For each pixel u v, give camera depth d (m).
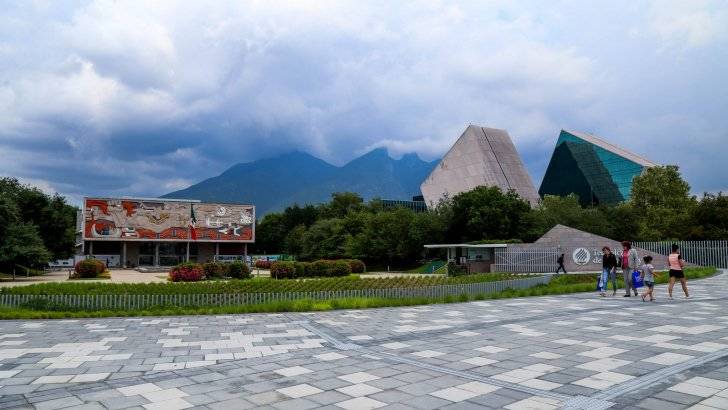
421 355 10.43
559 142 128.12
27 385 8.30
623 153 117.88
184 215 95.06
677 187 62.59
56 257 72.25
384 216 76.06
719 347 10.63
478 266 52.81
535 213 66.50
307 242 90.94
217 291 25.94
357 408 6.92
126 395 7.65
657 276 30.94
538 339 12.04
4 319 18.25
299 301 21.19
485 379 8.38
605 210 68.38
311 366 9.52
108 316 19.20
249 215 100.06
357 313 18.66
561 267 41.34
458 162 107.38
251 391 7.81
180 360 10.24
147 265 95.06
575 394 7.43
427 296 26.16
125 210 91.44
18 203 66.12
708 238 52.19
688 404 6.86
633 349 10.59
